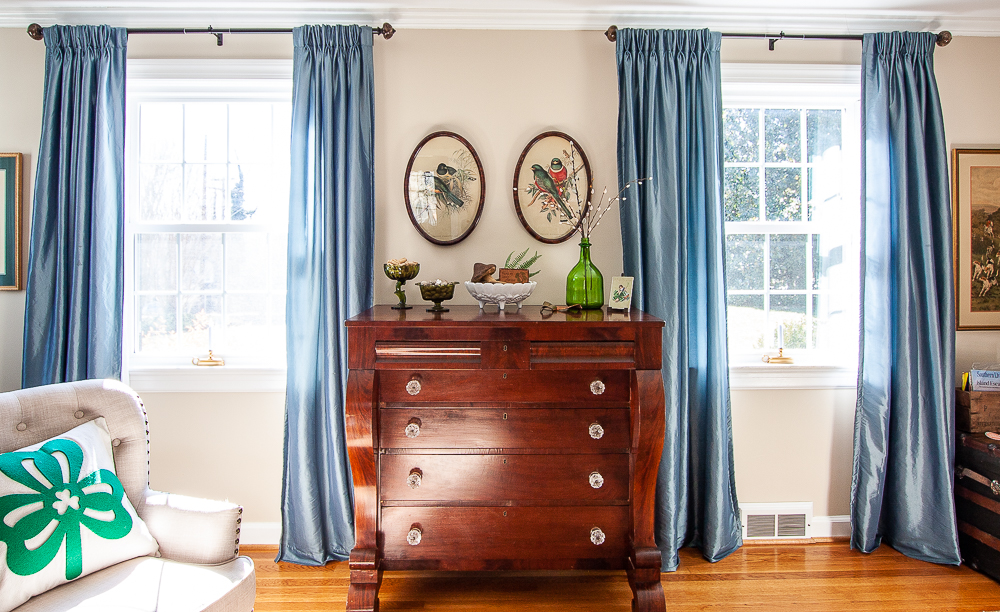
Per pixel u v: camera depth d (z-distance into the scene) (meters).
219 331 2.42
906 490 2.22
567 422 1.78
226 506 1.49
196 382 2.29
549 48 2.32
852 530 2.29
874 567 2.15
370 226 2.21
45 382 2.16
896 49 2.24
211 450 2.31
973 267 2.38
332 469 2.17
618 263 2.34
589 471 1.79
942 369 2.19
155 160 2.41
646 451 1.74
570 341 1.72
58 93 2.16
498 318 1.77
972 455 2.16
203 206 2.42
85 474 1.42
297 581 2.05
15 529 1.26
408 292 2.33
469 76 2.31
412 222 2.29
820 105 2.44
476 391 1.76
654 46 2.21
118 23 2.24
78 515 1.36
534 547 1.81
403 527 1.80
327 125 2.14
